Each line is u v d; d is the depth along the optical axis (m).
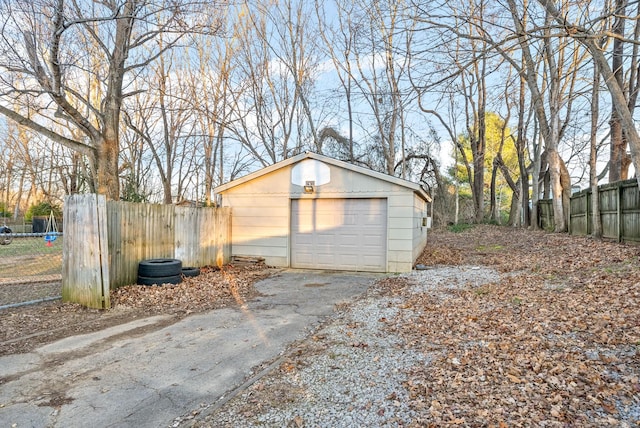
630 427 2.44
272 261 10.39
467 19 6.40
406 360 3.72
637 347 3.51
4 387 3.33
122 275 7.09
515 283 6.77
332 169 9.90
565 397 2.85
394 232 9.41
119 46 9.29
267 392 3.20
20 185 29.72
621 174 14.32
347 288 7.53
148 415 2.87
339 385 3.27
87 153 9.47
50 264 11.10
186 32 9.42
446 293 6.52
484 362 3.54
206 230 9.68
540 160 19.31
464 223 24.75
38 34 8.25
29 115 11.71
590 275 6.55
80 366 3.78
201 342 4.46
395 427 2.60
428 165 24.91
